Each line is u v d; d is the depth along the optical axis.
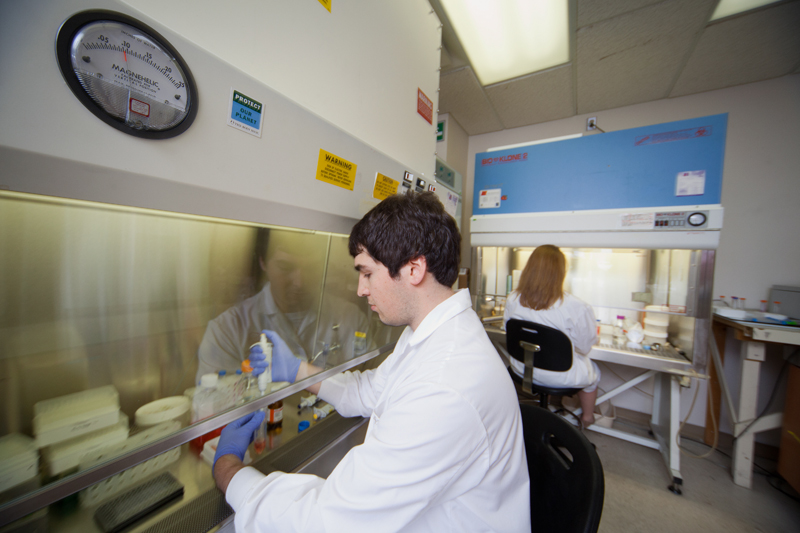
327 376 0.89
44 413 0.45
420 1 1.24
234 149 0.51
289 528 0.45
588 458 0.59
